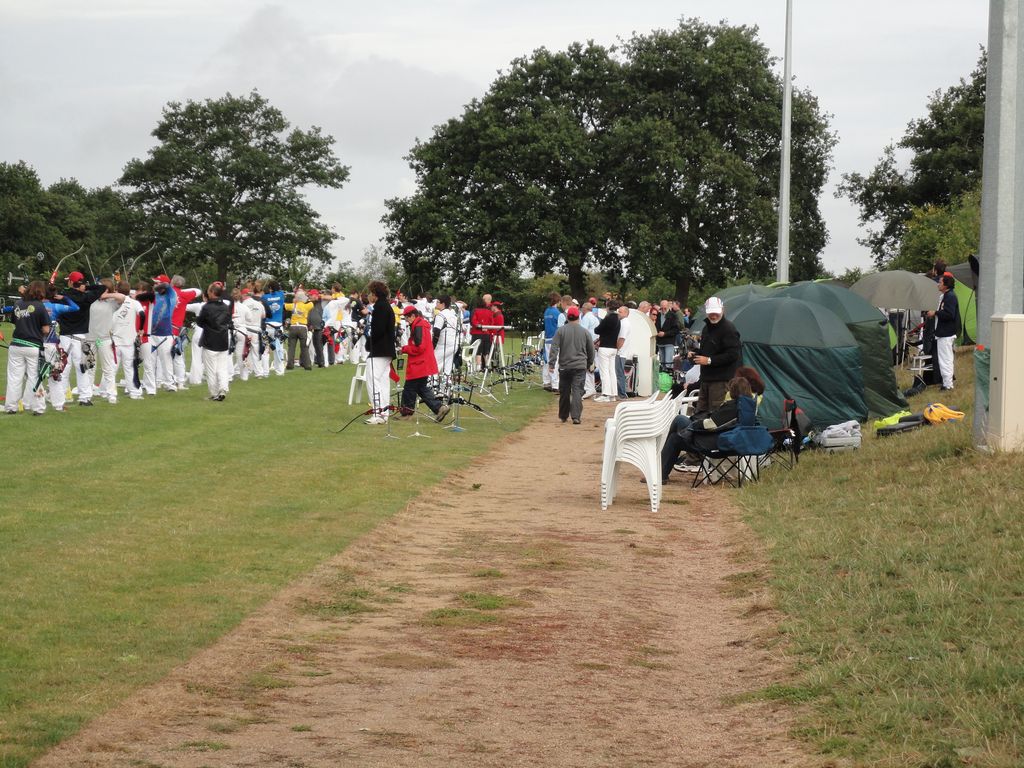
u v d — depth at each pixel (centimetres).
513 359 3400
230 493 1227
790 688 634
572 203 5962
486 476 1488
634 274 6084
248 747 542
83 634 708
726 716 611
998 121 1392
